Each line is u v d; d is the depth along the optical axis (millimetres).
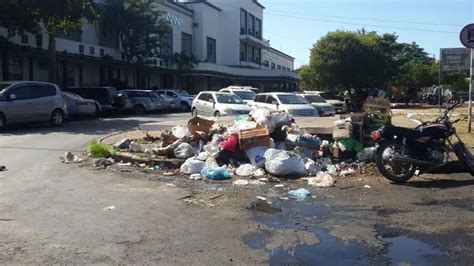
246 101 26688
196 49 62312
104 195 8141
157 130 16422
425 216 6887
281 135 11414
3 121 18438
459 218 6781
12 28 25969
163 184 9062
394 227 6375
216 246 5629
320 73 43219
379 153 9195
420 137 9102
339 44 42375
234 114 23719
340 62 42188
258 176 9680
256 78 65750
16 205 7434
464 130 14609
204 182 9258
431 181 9305
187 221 6633
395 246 5637
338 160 11094
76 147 13930
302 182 9266
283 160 9672
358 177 9688
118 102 30609
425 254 5379
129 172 10219
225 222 6586
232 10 68812
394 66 47281
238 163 10516
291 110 22984
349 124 11484
